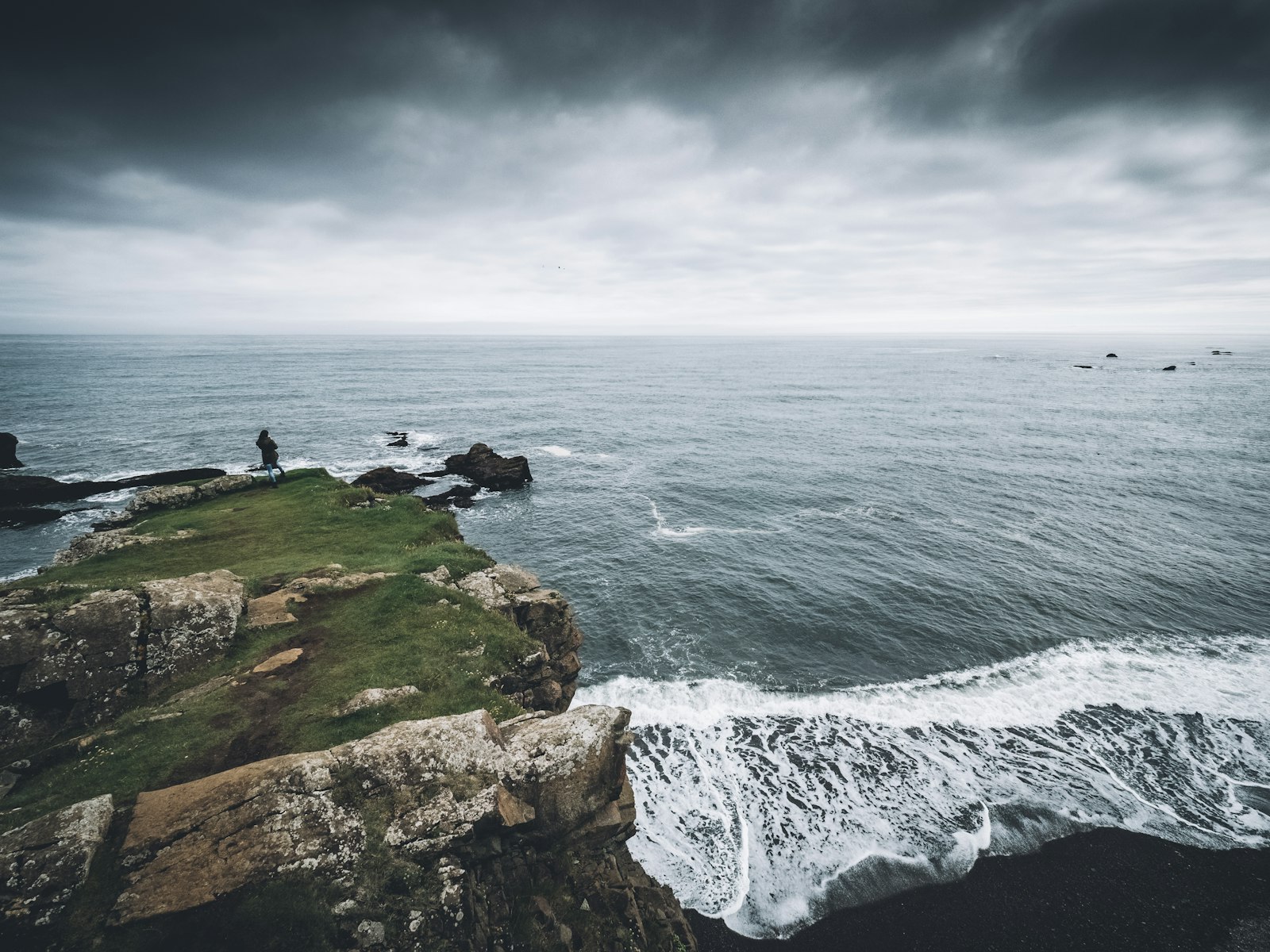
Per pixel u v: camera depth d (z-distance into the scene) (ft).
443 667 49.34
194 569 67.72
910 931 55.57
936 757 75.77
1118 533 152.15
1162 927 56.18
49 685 40.27
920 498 181.16
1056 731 80.43
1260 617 110.52
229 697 42.52
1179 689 89.45
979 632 105.19
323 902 27.43
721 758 75.10
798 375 604.49
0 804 31.60
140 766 34.99
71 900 25.57
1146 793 70.38
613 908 37.22
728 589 120.78
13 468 197.06
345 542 79.77
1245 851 63.10
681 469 216.54
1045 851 63.10
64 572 64.64
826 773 72.79
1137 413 346.33
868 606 114.11
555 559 135.85
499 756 35.78
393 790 32.32
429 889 29.32
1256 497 182.80
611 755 39.68
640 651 99.04
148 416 303.89
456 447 248.73
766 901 57.41
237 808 30.04
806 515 166.50
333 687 44.73
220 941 25.34
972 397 424.05
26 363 638.94
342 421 301.02
